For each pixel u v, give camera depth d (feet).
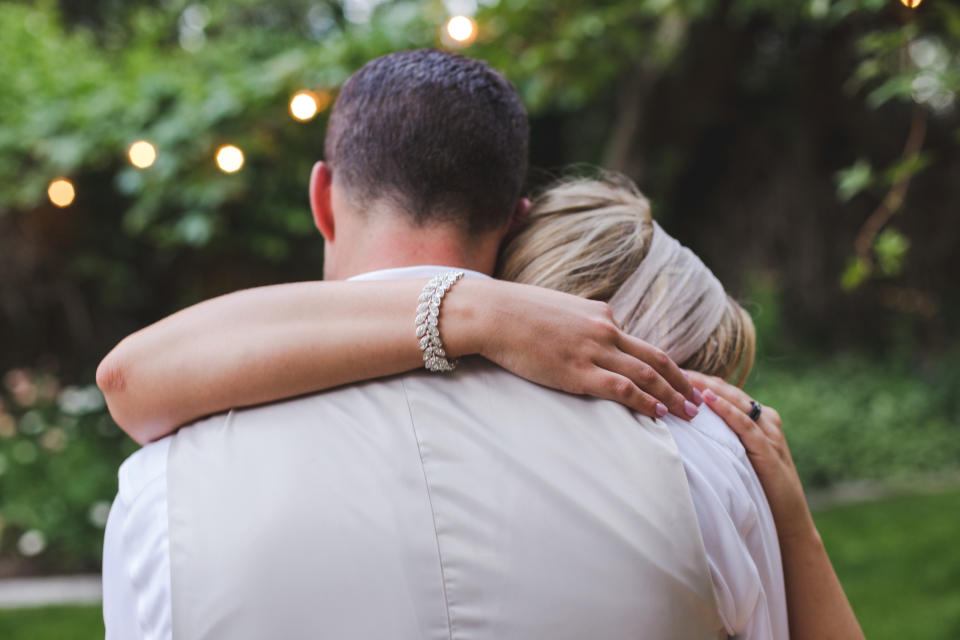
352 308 2.47
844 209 29.12
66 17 23.93
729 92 27.94
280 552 2.17
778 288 27.86
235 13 20.44
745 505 2.49
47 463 16.21
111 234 19.04
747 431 2.77
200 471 2.33
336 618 2.14
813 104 28.25
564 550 2.20
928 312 28.40
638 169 25.20
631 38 12.82
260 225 17.72
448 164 2.74
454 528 2.22
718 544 2.36
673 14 12.73
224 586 2.16
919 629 11.05
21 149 15.62
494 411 2.39
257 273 20.52
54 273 19.45
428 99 2.75
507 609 2.15
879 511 17.57
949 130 27.71
